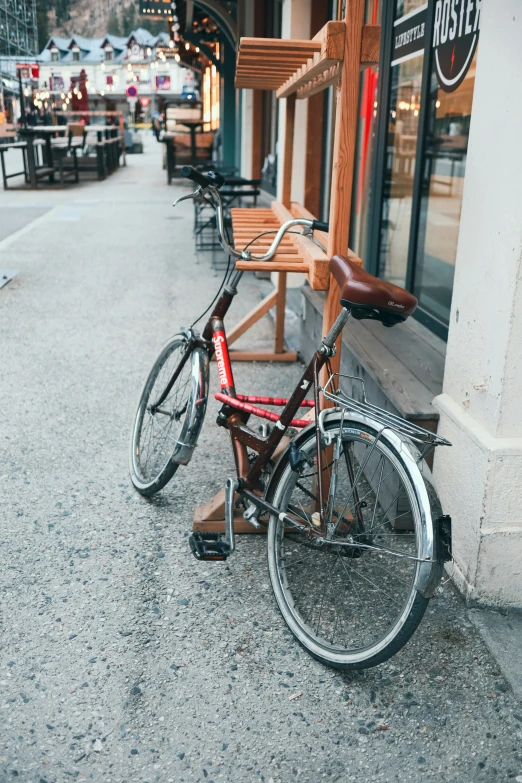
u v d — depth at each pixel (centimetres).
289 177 429
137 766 187
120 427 396
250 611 248
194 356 295
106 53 10581
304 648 227
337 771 187
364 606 250
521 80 208
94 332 572
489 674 220
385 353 344
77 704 206
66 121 3130
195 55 2409
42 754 189
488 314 234
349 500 238
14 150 3103
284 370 493
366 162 536
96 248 949
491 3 224
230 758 190
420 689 215
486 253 234
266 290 739
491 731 200
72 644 229
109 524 300
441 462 268
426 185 405
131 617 243
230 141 1697
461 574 254
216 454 365
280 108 680
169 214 1304
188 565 272
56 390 447
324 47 247
